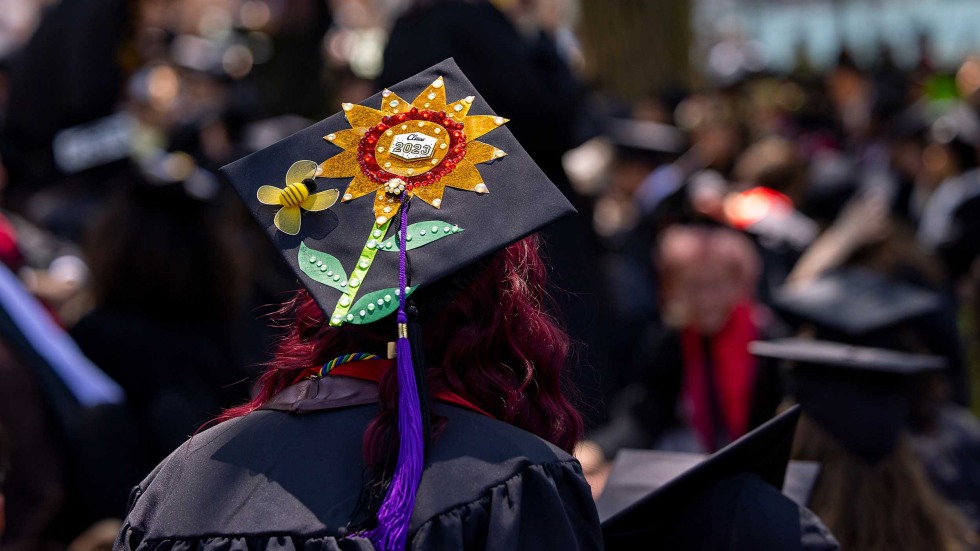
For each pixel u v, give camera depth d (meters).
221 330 7.93
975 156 16.55
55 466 6.75
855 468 6.10
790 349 6.42
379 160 3.79
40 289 8.55
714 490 4.51
